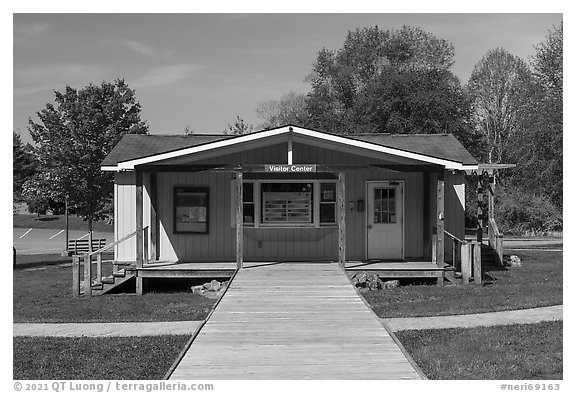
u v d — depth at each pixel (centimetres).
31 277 2395
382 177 2114
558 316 1444
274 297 1467
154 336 1312
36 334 1353
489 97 5706
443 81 5012
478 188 2494
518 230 4616
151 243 2092
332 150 2052
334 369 977
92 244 3575
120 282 1880
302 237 2080
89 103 3284
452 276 1897
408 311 1519
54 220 6150
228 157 2045
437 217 1909
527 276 2138
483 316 1457
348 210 2111
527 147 4553
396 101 4900
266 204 2086
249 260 2058
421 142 2348
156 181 2106
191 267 1909
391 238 2111
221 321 1260
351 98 5822
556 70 4691
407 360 1021
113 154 2169
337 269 1825
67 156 3209
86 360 1142
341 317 1290
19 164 4800
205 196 2109
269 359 1027
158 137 2378
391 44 5703
